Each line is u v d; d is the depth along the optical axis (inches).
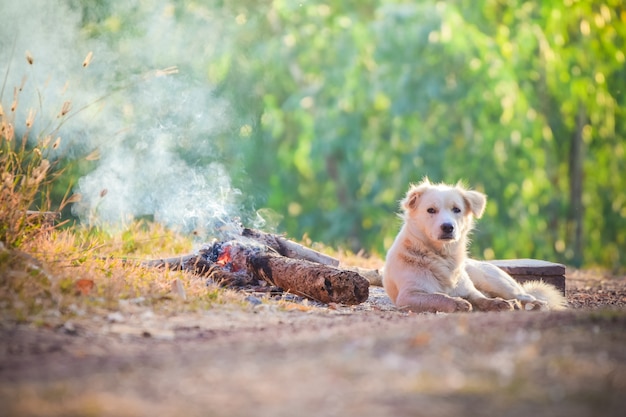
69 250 343.6
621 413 163.6
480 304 362.6
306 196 1042.7
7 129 332.2
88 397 176.1
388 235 962.7
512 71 871.1
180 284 312.2
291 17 993.5
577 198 949.8
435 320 257.0
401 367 193.2
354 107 965.8
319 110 973.2
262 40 986.1
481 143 889.5
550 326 231.6
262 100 939.3
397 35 919.7
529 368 189.9
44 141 344.8
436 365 194.5
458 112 905.5
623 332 222.8
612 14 889.5
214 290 324.5
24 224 319.3
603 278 579.8
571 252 920.3
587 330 225.6
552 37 884.0
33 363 206.7
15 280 279.4
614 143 935.0
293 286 353.7
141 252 453.1
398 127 912.9
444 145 909.2
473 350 206.7
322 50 1002.7
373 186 967.6
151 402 173.2
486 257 903.7
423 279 362.0
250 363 201.9
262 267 367.2
